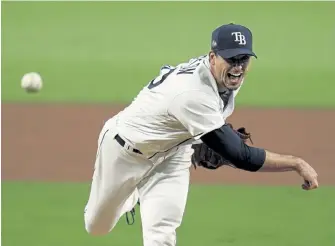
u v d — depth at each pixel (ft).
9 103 162.61
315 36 226.38
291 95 170.60
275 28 234.58
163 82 69.36
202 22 241.55
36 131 142.92
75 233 95.25
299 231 95.96
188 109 65.87
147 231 72.74
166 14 252.42
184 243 91.30
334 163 124.88
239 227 97.45
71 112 155.74
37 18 247.09
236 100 165.17
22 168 123.34
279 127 144.56
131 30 233.76
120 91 174.09
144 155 72.64
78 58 205.05
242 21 242.37
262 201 108.47
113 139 73.41
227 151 66.23
